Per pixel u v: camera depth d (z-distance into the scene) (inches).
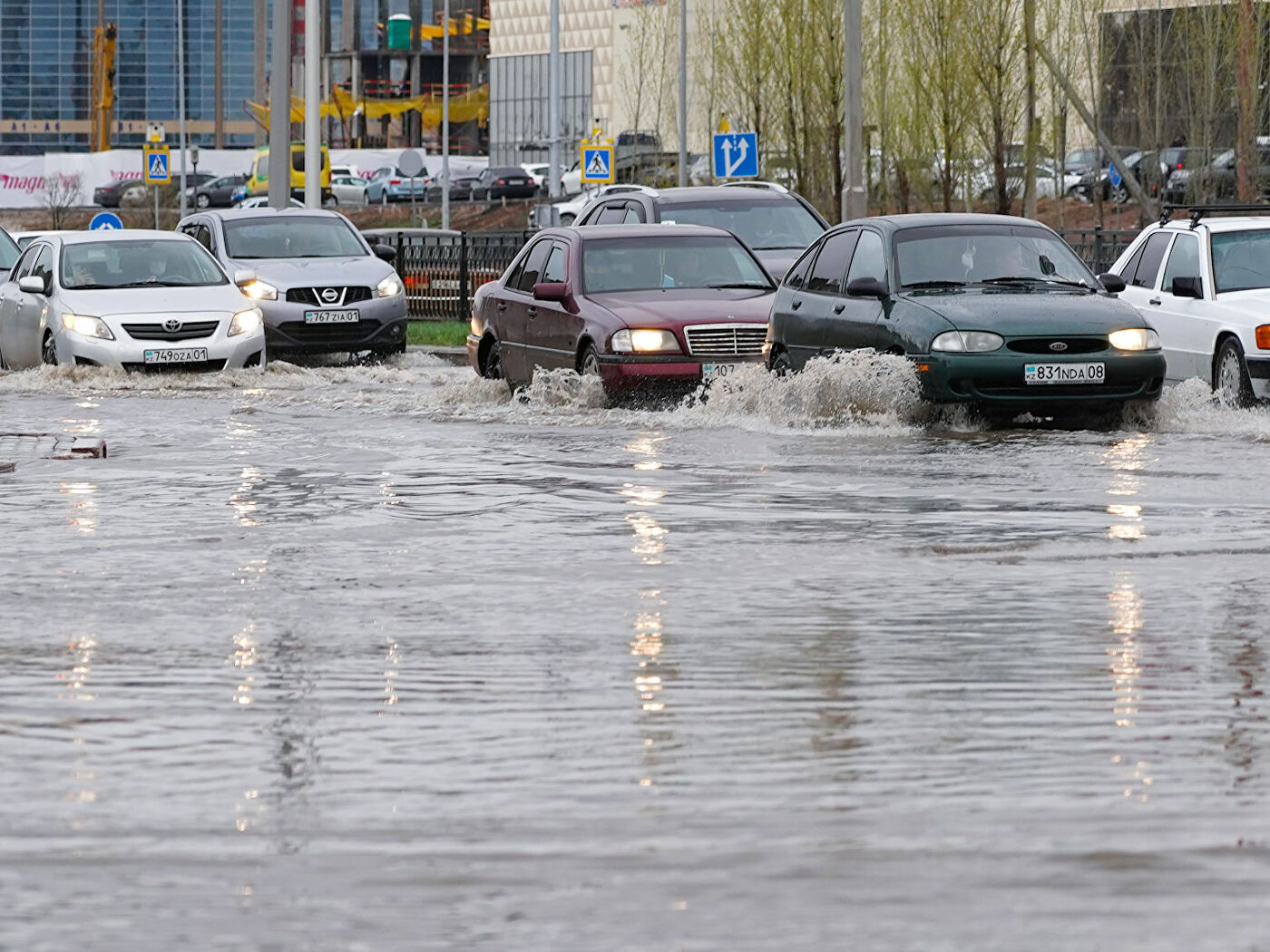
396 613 968.9
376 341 3112.7
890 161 5915.4
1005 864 541.0
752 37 5851.4
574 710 746.8
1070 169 7736.2
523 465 1668.3
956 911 496.7
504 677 809.5
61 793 628.1
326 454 1780.3
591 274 2305.6
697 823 586.6
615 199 2960.1
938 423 1899.6
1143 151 6348.4
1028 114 5221.5
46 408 2313.0
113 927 490.6
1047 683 792.3
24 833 581.6
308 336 3080.7
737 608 974.4
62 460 1749.5
